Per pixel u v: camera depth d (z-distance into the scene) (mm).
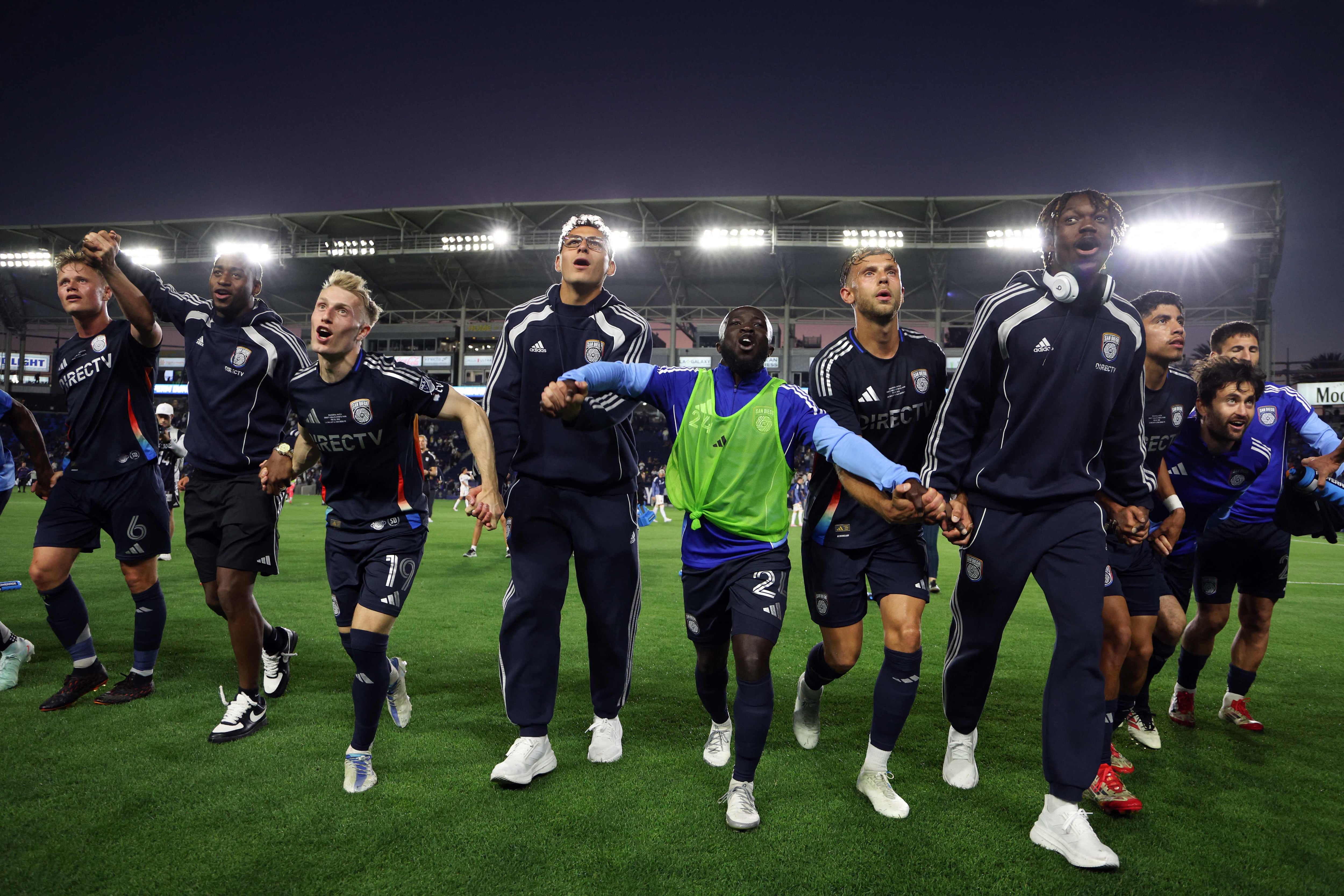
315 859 2199
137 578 3775
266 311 3787
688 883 2109
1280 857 2359
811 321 40188
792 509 20891
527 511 3092
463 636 5488
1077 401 2561
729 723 3158
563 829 2422
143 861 2170
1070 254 2525
